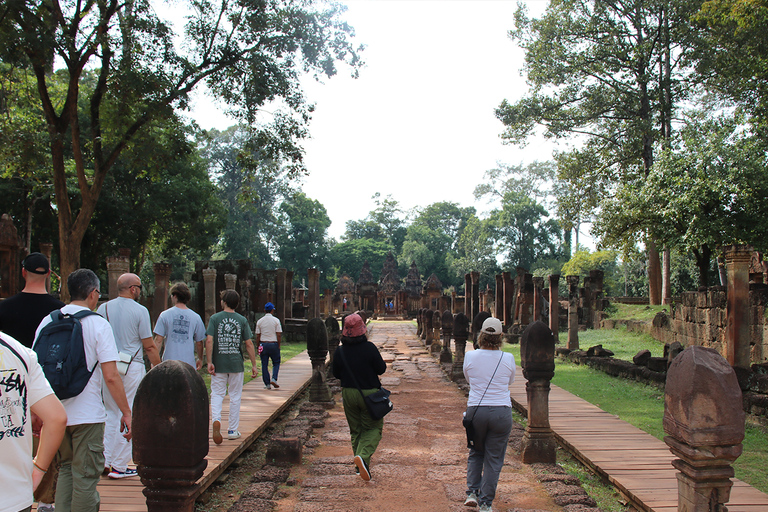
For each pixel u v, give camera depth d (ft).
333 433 25.71
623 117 89.71
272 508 16.25
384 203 302.45
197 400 10.87
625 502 16.78
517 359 57.11
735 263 29.94
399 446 23.59
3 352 7.70
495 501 16.97
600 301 94.27
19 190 83.97
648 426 26.05
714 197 53.42
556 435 23.56
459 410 31.45
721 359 11.62
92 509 12.37
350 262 265.75
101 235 100.68
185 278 64.90
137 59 51.98
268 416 26.43
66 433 12.54
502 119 90.12
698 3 71.87
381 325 125.70
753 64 55.67
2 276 58.54
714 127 58.08
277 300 79.56
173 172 107.76
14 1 43.47
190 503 10.93
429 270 273.13
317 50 58.29
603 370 45.83
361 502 16.78
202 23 54.85
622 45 81.56
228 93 58.29
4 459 7.41
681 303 56.95
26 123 61.57
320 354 32.78
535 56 85.56
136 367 17.47
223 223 119.55
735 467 20.10
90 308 13.88
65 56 52.11
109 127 60.23
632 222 61.72
